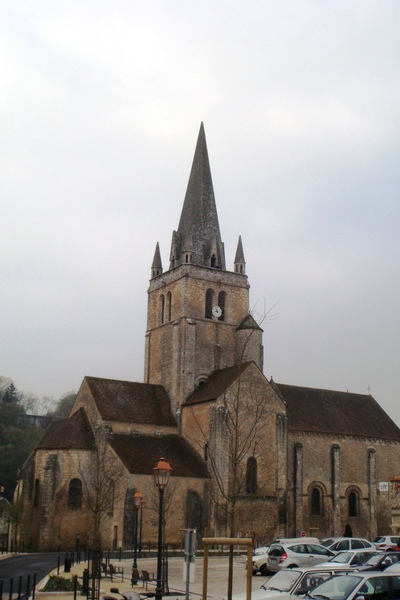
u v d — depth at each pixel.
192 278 84.25
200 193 90.06
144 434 76.25
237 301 87.06
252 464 73.56
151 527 67.38
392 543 49.19
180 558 58.97
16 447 128.00
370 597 21.97
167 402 81.50
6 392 163.88
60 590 34.78
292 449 79.94
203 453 74.00
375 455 85.94
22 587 36.50
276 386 86.94
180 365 81.00
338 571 26.95
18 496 79.44
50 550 68.06
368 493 84.38
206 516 70.50
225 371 79.62
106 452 71.75
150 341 88.06
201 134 93.88
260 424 74.75
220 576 44.44
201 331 83.12
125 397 78.81
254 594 25.16
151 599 33.22
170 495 66.38
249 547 24.06
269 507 73.50
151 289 90.25
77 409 80.25
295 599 23.55
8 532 81.81
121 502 67.81
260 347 84.38
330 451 82.75
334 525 80.31
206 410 74.94
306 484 79.94
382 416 92.06
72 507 69.94
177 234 88.62
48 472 70.31
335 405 89.44
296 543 42.41
